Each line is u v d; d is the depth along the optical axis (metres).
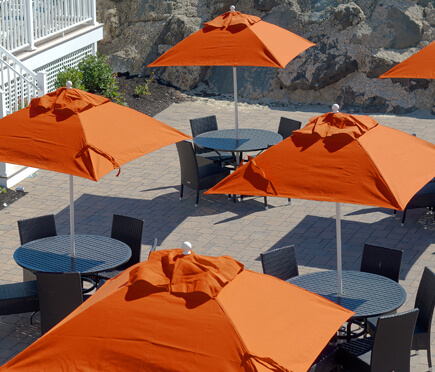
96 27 19.55
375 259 8.78
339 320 5.63
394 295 8.03
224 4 21.38
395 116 18.53
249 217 12.68
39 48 16.83
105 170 7.93
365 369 7.30
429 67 11.48
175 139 8.83
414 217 12.54
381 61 19.09
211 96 20.39
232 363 4.95
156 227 12.27
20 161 8.18
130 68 21.50
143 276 5.51
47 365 5.18
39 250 9.42
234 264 5.80
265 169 7.28
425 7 19.64
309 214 12.79
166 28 21.53
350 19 19.66
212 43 12.80
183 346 5.07
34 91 14.66
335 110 7.76
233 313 5.27
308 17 20.20
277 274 8.70
